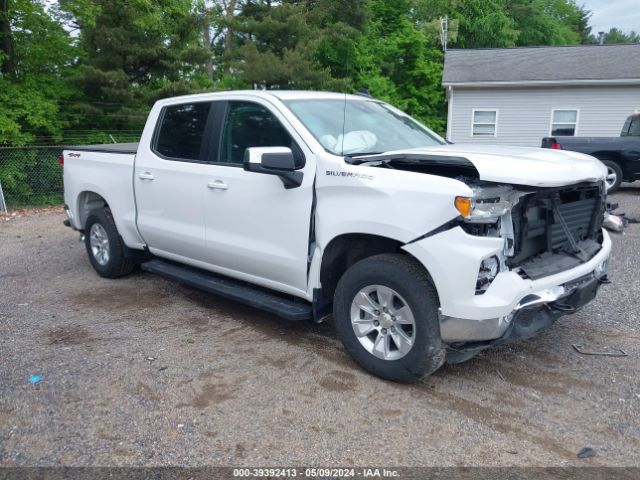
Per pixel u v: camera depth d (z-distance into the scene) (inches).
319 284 156.6
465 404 135.5
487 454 116.0
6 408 135.4
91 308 207.9
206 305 210.4
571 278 139.9
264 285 174.7
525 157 140.6
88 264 274.4
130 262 240.4
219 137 183.2
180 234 195.6
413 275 135.1
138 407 135.5
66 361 161.0
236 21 854.5
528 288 129.4
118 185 222.4
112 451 118.2
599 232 168.1
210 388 144.6
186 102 198.1
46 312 203.9
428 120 1069.1
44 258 289.6
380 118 186.9
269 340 175.8
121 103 642.2
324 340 175.5
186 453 117.3
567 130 771.4
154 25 675.4
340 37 879.7
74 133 600.4
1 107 522.6
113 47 644.7
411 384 145.0
